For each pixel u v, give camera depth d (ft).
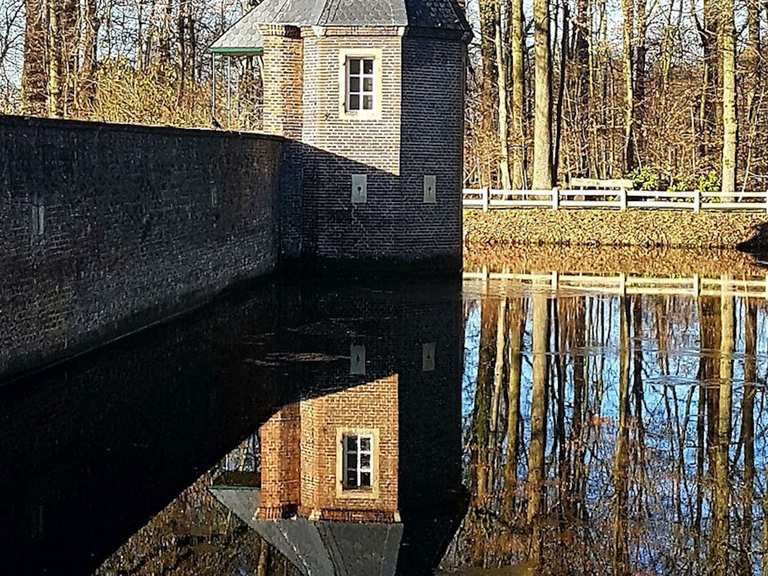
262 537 30.73
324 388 47.73
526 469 37.14
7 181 44.19
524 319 67.00
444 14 87.61
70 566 27.86
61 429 40.37
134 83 99.81
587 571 28.30
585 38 154.71
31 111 99.81
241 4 148.87
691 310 70.64
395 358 54.24
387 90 86.69
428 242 88.99
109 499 33.19
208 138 70.28
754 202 123.24
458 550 29.86
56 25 104.83
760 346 58.34
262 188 83.30
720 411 44.75
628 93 140.05
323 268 88.58
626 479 35.96
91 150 52.65
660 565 28.58
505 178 137.80
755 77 146.41
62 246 49.90
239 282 78.33
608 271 93.45
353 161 87.61
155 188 61.41
